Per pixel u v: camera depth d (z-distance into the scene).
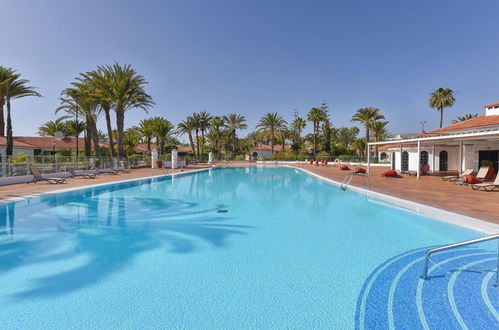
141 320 2.97
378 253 4.90
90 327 2.87
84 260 4.69
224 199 10.99
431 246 5.21
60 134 35.78
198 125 51.03
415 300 3.31
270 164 42.94
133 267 4.38
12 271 4.25
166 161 32.44
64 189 11.98
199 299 3.40
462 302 3.23
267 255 4.87
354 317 3.00
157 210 8.82
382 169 26.84
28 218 7.71
